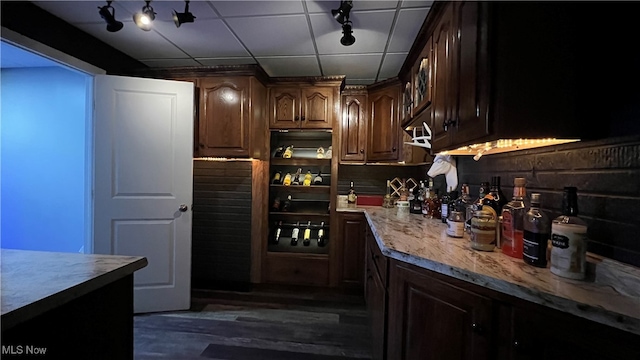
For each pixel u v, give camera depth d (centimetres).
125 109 234
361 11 176
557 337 76
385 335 140
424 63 190
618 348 67
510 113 96
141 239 241
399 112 279
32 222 297
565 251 88
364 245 284
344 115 307
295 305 265
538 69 96
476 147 136
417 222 194
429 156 261
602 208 93
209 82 263
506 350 87
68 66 208
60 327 83
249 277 294
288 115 289
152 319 234
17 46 178
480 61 106
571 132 95
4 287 82
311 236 308
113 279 97
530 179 129
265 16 186
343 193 338
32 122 296
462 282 98
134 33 214
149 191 241
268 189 297
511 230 111
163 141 243
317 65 266
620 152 88
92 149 231
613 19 89
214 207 298
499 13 97
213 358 184
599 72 93
